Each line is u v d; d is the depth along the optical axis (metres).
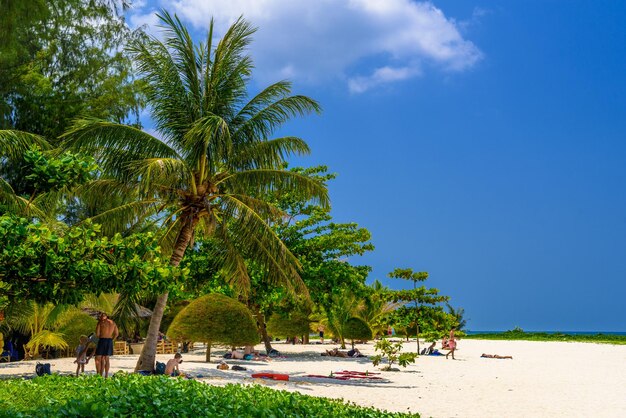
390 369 27.81
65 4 30.19
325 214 35.88
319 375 23.92
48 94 28.53
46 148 19.73
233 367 24.34
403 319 40.78
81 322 31.28
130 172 19.45
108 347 16.81
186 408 8.49
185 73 20.62
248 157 21.14
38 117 28.09
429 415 14.73
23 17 23.47
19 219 8.45
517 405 16.86
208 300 27.92
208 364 26.77
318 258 34.75
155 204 20.73
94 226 9.31
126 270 9.11
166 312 43.69
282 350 43.78
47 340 28.62
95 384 11.34
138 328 39.25
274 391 11.94
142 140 19.34
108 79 31.81
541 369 29.94
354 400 16.91
